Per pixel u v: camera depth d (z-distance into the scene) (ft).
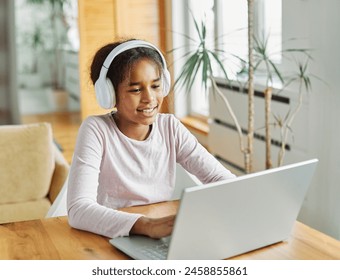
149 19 19.03
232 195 4.34
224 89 13.89
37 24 29.04
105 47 5.76
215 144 14.78
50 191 10.24
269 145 9.82
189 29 18.35
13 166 9.83
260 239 4.77
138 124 5.96
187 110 18.80
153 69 5.57
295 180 4.75
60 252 4.75
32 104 28.12
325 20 9.34
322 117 9.68
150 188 6.08
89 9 18.49
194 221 4.22
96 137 5.75
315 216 10.13
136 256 4.53
